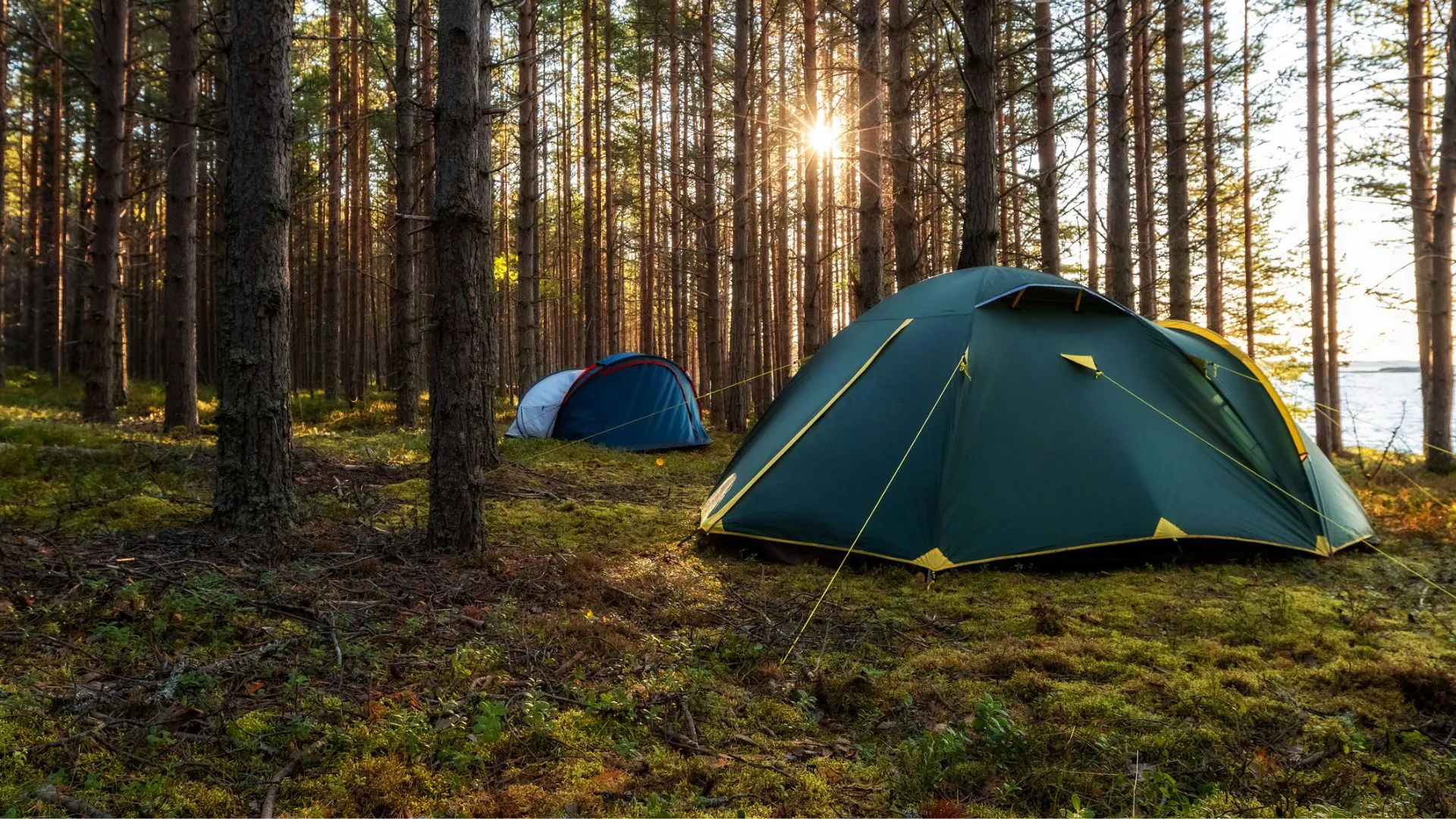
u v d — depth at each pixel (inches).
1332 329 632.4
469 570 199.8
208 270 1016.2
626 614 177.6
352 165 861.8
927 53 585.3
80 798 93.1
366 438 470.6
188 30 457.7
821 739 124.9
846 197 924.0
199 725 113.2
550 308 1378.0
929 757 112.7
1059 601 194.7
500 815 96.6
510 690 131.8
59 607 146.7
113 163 490.9
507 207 1211.2
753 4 666.2
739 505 240.2
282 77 217.6
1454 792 109.3
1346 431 750.5
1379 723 131.6
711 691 136.8
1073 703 135.1
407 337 554.6
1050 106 485.1
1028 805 105.7
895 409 235.3
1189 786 111.3
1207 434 239.0
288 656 138.1
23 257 1003.3
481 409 219.3
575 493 334.0
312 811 95.1
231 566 185.6
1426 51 555.8
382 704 122.4
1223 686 144.9
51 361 1050.7
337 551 204.1
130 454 306.7
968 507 219.8
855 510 225.9
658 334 1294.3
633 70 816.3
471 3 204.7
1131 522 219.9
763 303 816.3
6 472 268.2
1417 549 250.7
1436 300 465.7
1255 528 228.4
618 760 112.7
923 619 180.7
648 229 983.6
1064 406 231.8
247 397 216.1
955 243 842.2
